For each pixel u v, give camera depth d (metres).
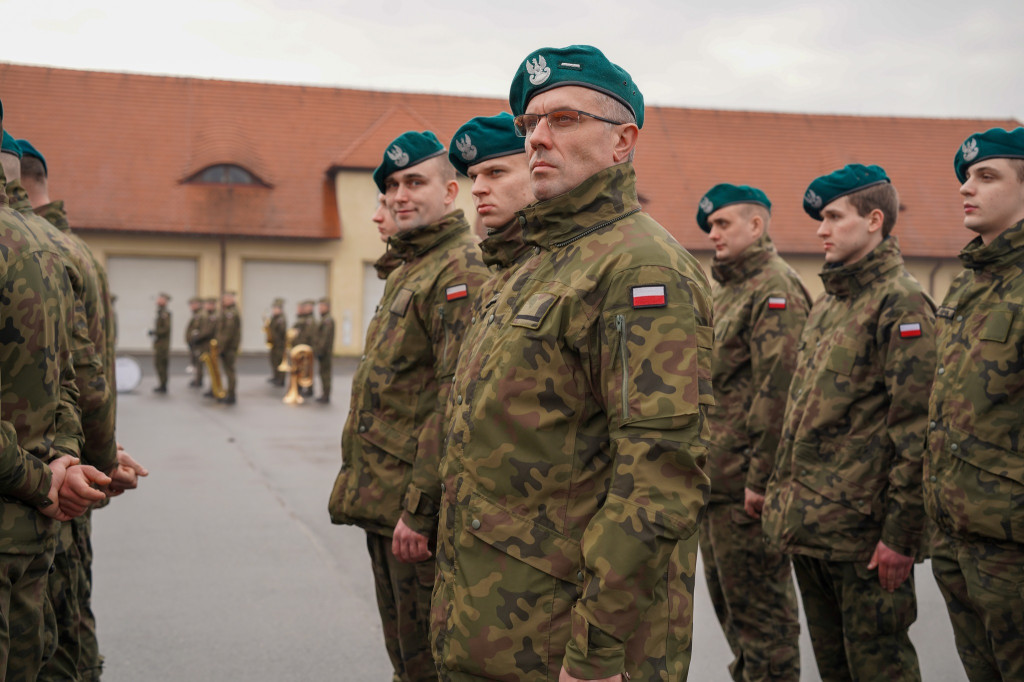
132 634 4.48
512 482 1.98
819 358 3.34
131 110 30.11
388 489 3.21
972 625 2.89
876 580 3.16
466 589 2.02
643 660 1.87
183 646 4.33
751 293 3.99
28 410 2.38
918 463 3.02
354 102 31.91
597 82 2.06
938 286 30.47
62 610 3.08
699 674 4.12
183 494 7.92
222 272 28.64
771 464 3.76
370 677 4.02
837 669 3.44
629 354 1.87
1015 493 2.67
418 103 32.34
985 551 2.76
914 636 4.63
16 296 2.34
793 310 3.90
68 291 2.59
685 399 1.83
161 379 18.69
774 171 32.09
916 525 3.05
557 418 1.97
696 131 32.91
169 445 11.07
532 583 1.96
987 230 2.85
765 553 3.87
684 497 1.81
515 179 2.77
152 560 5.80
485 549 2.00
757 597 3.88
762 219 4.11
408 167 3.32
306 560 5.87
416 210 3.32
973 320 2.82
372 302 29.69
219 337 16.86
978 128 34.16
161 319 18.59
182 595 5.10
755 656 3.84
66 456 2.46
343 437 3.39
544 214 2.08
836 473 3.21
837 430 3.23
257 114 30.92
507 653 1.96
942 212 31.28
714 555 4.04
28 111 29.33
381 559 3.33
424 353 3.22
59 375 2.48
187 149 29.50
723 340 4.05
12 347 2.34
